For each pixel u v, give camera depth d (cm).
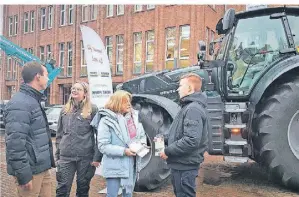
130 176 347
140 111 502
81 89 396
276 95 481
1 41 817
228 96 511
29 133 290
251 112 487
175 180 327
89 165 399
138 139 355
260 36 525
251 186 523
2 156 707
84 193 407
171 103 492
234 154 484
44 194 314
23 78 295
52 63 843
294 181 477
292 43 511
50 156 313
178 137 323
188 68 566
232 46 529
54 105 883
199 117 314
